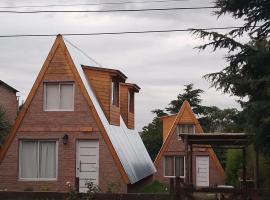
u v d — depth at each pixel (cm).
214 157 3800
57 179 2300
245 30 1544
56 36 2361
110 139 2275
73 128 2314
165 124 4472
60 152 2314
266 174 2075
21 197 1391
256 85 1330
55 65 2353
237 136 2022
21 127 2356
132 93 3162
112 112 2523
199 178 3803
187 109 3950
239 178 3134
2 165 2342
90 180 2128
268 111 1305
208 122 6025
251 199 1327
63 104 2342
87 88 2359
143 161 2953
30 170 2338
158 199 1350
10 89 3638
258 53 1376
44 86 2366
